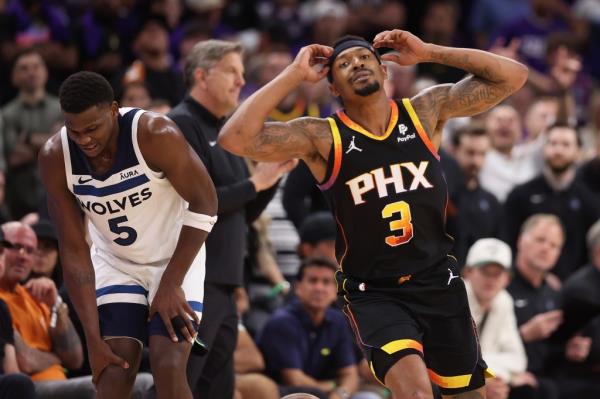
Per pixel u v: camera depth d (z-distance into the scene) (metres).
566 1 33.22
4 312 14.20
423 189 11.37
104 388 11.09
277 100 11.32
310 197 19.16
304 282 17.05
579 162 24.39
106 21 25.30
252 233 17.27
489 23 31.62
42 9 25.77
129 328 11.35
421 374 10.85
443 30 30.03
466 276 18.28
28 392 13.27
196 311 11.45
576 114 28.62
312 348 17.09
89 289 11.25
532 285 19.17
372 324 11.20
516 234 22.33
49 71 23.80
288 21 30.08
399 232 11.31
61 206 11.29
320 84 22.25
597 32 31.78
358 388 17.56
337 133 11.44
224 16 30.25
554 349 18.73
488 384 17.64
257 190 13.72
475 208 21.03
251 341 16.62
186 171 11.11
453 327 11.50
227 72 13.82
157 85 22.02
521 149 24.25
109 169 11.08
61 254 11.32
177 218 11.58
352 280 11.62
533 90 27.42
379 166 11.34
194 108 13.88
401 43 11.80
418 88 24.34
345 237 11.48
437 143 11.95
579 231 22.22
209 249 13.52
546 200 22.19
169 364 10.95
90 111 10.66
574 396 18.36
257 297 17.88
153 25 23.12
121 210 11.23
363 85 11.34
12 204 19.83
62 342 14.88
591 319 18.62
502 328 18.16
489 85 11.84
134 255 11.52
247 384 15.86
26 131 21.31
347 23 29.23
